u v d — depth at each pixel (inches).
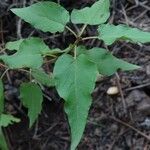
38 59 17.6
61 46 36.3
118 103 34.0
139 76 34.4
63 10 18.1
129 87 34.3
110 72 17.4
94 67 16.1
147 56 35.0
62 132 34.1
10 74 35.7
